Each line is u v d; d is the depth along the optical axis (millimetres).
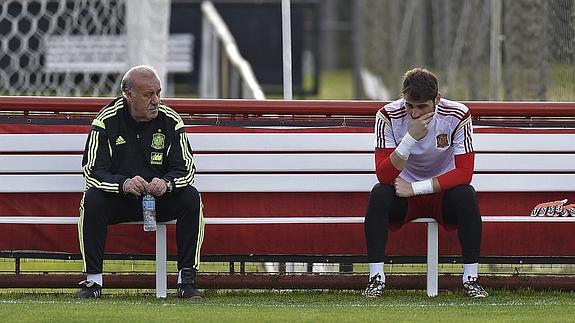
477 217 20203
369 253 20438
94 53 42438
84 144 21281
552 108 21484
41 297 20438
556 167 21625
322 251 21641
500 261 21766
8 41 45875
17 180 21266
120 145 20109
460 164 20281
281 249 21594
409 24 53406
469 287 20500
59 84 45031
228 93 43812
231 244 21516
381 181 20266
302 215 21578
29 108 21109
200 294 20203
